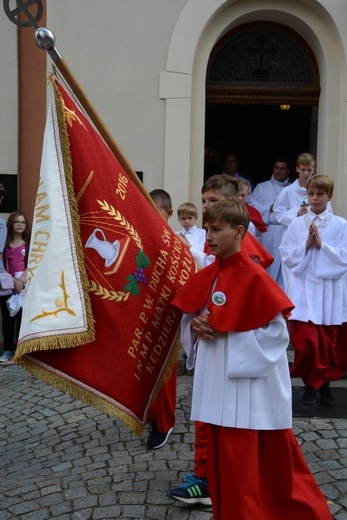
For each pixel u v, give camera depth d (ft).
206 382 9.52
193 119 22.35
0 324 23.25
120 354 10.05
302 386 17.69
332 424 14.69
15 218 21.86
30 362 9.52
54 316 9.27
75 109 10.25
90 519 10.67
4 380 19.31
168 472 12.34
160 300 10.57
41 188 9.84
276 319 9.11
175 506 10.94
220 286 9.45
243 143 32.37
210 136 32.27
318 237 15.87
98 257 9.98
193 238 17.80
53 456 13.58
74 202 9.78
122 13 21.72
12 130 22.70
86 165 10.04
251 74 23.59
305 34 23.02
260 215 22.09
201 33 21.79
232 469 9.04
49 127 9.98
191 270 11.09
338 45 22.06
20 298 21.25
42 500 11.50
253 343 9.10
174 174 21.95
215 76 23.54
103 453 13.46
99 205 10.08
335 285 16.08
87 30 21.75
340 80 22.26
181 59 21.75
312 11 22.16
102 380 9.87
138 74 21.85
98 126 10.68
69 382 9.66
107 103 21.91
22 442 14.57
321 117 22.99
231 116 32.50
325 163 22.53
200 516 10.57
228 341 9.26
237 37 23.45
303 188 20.52
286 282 17.75
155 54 21.80
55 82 10.12
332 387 17.89
